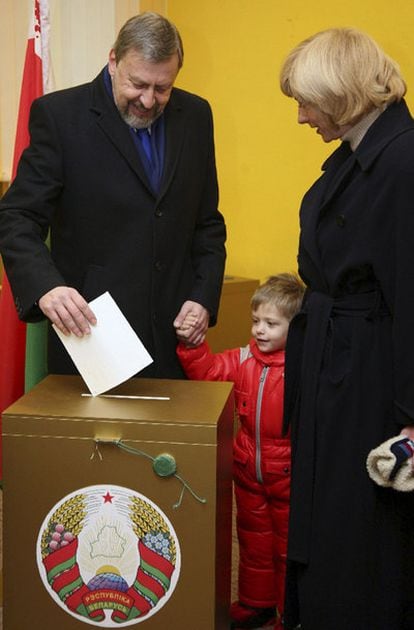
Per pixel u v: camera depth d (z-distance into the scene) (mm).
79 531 1476
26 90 2271
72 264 1872
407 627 1683
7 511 1490
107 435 1444
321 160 2832
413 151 1480
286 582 1733
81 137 1809
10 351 2305
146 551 1465
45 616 1511
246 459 2020
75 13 2738
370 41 1542
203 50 3090
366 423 1569
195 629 1474
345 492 1582
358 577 1596
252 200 3057
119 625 1495
